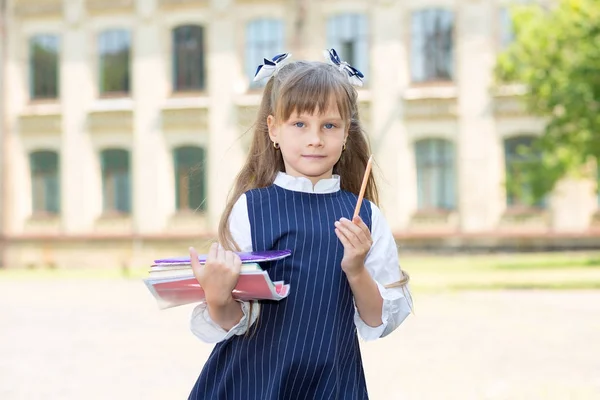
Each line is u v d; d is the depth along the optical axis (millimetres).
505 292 15016
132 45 26766
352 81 2861
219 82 26156
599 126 17766
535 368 7570
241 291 2404
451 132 25109
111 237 26656
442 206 25281
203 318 2520
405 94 25234
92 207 26891
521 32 20125
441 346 8898
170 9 26469
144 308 13328
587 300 13453
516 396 6348
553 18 19172
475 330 10125
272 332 2473
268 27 26031
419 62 25359
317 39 25609
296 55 25422
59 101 27125
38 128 27125
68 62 27016
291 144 2590
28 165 27359
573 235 24438
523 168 21297
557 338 9391
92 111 26766
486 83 24891
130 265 26547
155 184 26469
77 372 7637
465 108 25000
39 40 27297
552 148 19281
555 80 18594
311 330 2469
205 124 26234
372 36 25391
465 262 22953
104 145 26891
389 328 2674
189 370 7652
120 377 7348
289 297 2488
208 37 26297
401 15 25266
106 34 26969
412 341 9258
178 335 10047
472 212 24938
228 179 26000
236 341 2516
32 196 27375
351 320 2578
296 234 2539
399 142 25297
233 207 2633
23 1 27172
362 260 2457
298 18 25625
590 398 6273
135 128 26641
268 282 2328
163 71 26531
